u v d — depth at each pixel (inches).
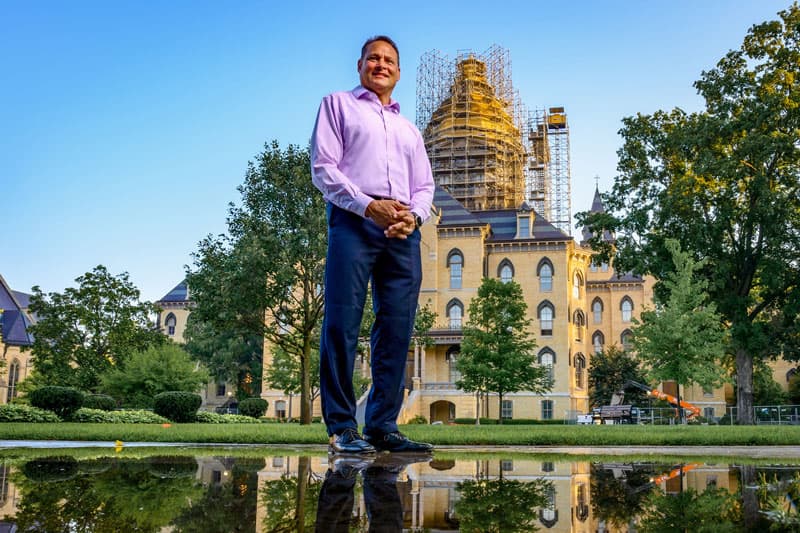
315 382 1723.7
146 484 140.6
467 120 2844.5
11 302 2930.6
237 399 2797.7
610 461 257.9
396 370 218.4
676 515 111.2
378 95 220.5
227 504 113.7
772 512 113.9
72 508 106.5
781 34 1457.9
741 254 1493.6
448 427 716.0
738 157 1391.5
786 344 1572.3
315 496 124.0
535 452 362.9
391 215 198.2
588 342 2962.6
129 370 1758.1
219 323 1135.6
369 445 207.3
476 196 2748.5
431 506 115.8
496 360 1496.1
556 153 3553.2
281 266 1071.0
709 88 1498.5
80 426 653.9
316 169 205.0
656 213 1518.2
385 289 213.8
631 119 1603.1
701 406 2559.1
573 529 97.7
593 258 1642.5
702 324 1262.3
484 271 2234.3
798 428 681.0
